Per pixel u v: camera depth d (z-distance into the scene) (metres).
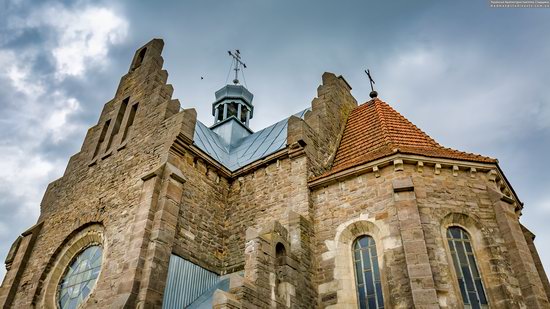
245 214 20.25
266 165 21.09
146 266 15.72
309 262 16.56
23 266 21.75
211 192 20.61
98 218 19.84
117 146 23.09
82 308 16.88
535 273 14.55
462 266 14.96
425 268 13.91
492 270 14.67
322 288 16.25
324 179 18.34
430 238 15.01
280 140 24.06
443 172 16.83
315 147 20.80
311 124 22.16
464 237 15.66
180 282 16.64
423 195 16.00
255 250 14.80
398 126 21.59
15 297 20.78
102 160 23.19
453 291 14.04
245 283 13.59
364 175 17.64
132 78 27.31
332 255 16.70
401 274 14.61
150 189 17.72
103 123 26.16
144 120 22.66
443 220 15.70
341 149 22.56
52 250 20.98
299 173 19.28
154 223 16.88
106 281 16.66
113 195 20.16
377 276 15.57
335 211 17.66
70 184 24.20
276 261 15.62
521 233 15.52
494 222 15.80
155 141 20.53
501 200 15.96
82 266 19.47
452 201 16.11
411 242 14.59
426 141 20.00
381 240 15.82
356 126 24.02
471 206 16.11
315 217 18.05
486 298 14.34
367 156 18.59
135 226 16.91
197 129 25.42
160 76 25.12
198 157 20.47
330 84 25.77
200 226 19.00
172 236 16.97
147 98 23.98
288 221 17.27
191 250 17.92
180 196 18.19
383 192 16.73
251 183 21.16
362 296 15.51
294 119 20.95
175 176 18.22
